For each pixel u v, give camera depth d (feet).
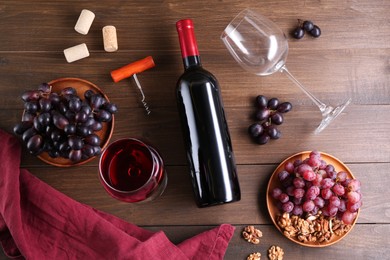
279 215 3.79
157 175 3.41
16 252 3.82
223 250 3.73
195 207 3.89
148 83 3.97
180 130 3.94
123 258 3.59
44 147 3.55
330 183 3.58
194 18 4.02
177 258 3.62
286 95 3.99
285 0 4.06
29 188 3.76
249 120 3.97
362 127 3.99
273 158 3.95
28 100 3.59
